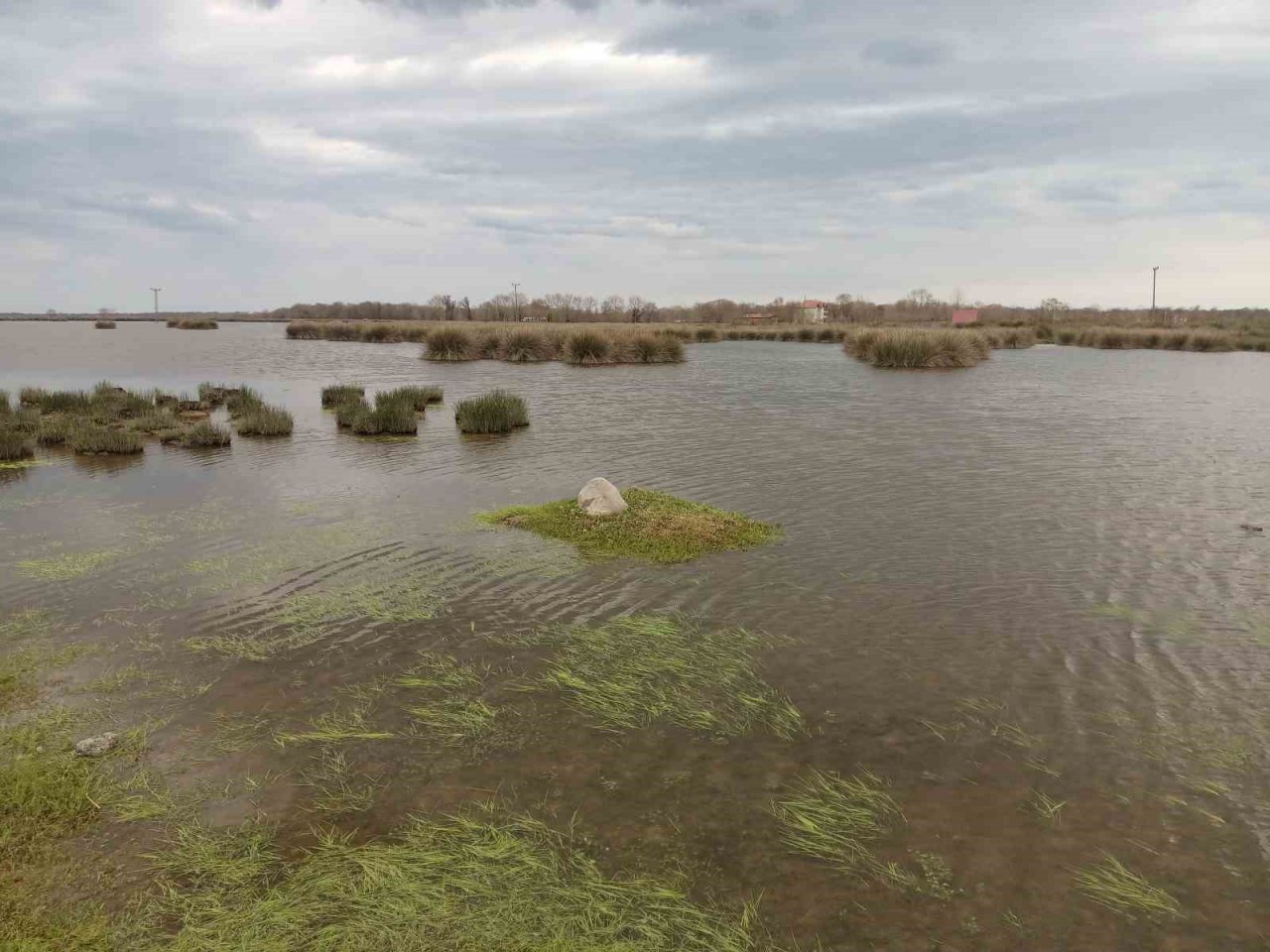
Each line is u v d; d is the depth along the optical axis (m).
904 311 118.50
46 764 5.12
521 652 6.88
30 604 7.94
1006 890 4.11
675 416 21.62
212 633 7.27
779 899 4.02
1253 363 41.56
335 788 4.93
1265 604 7.84
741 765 5.21
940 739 5.51
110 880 4.10
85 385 30.72
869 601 7.97
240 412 21.50
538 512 11.20
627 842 4.44
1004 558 9.27
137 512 11.59
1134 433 18.31
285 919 3.84
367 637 7.18
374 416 18.80
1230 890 4.11
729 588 8.36
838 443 17.09
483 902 3.98
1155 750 5.38
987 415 21.64
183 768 5.13
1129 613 7.63
